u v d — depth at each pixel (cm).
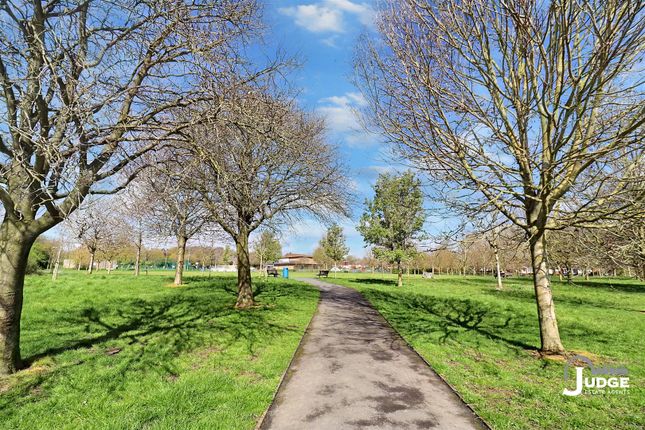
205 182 877
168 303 1378
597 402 541
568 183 713
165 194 699
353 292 2198
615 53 530
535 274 839
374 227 2894
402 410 504
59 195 620
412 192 2836
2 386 545
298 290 2133
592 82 569
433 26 716
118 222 2014
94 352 731
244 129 680
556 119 671
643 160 709
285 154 1096
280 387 590
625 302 1886
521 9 598
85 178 581
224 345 822
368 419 474
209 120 621
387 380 629
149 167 732
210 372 635
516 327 1126
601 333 1065
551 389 595
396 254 2795
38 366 632
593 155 595
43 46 516
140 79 680
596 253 851
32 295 1407
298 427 448
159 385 569
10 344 600
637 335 1041
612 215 688
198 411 481
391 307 1562
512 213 843
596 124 749
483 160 758
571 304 1769
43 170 593
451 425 459
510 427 456
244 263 1427
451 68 731
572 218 704
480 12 703
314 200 1398
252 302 1421
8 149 539
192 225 1372
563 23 555
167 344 805
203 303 1420
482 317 1305
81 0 589
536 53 759
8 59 551
